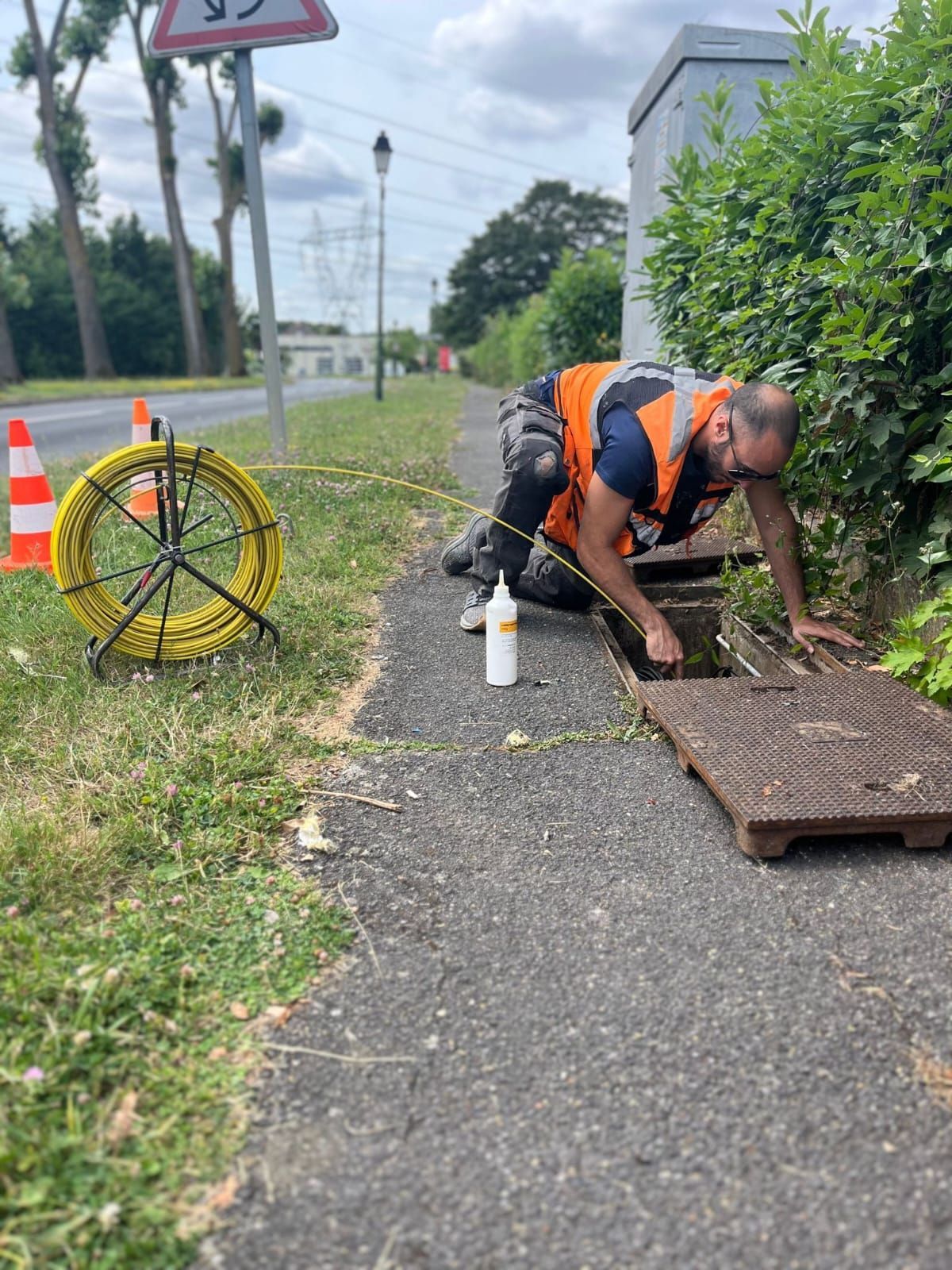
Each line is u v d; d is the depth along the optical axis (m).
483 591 3.54
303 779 2.40
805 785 2.11
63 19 31.91
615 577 2.97
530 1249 1.18
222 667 3.08
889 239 2.72
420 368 93.62
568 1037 1.53
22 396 24.14
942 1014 1.57
